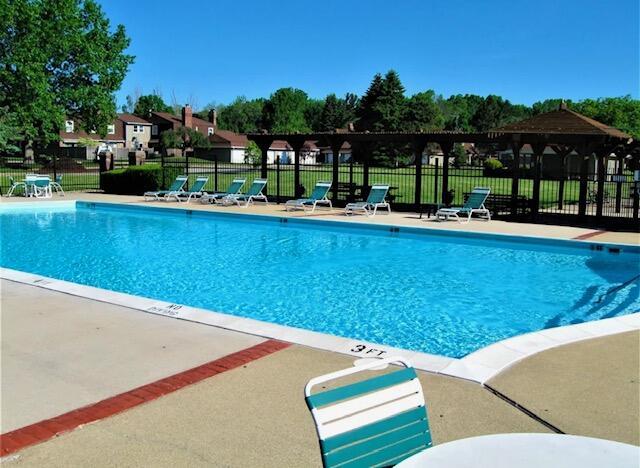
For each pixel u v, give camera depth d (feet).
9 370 17.19
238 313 28.71
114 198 77.56
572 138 54.70
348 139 67.31
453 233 49.03
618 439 12.85
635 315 22.97
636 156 97.35
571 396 15.11
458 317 28.09
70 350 18.90
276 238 51.31
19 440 12.85
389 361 9.27
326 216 59.21
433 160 216.95
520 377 16.35
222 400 14.97
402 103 232.12
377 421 8.32
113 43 164.25
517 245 46.52
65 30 152.76
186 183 84.38
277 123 340.59
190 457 12.11
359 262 41.06
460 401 14.74
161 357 18.21
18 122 144.87
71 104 162.09
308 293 32.48
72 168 142.31
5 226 57.98
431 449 7.74
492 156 236.84
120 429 13.39
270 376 16.58
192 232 54.60
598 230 50.01
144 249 46.09
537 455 7.58
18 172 126.82
